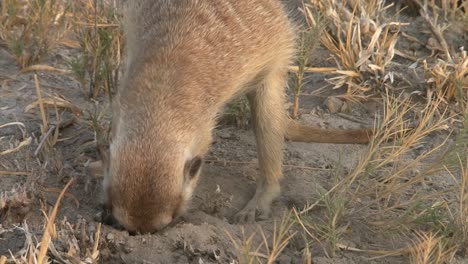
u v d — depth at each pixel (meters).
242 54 9.58
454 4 13.66
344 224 9.60
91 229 9.02
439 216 9.41
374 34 12.48
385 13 14.23
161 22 9.59
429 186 10.45
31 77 12.41
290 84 12.57
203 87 9.12
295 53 11.03
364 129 11.11
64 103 11.56
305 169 10.82
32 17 12.80
